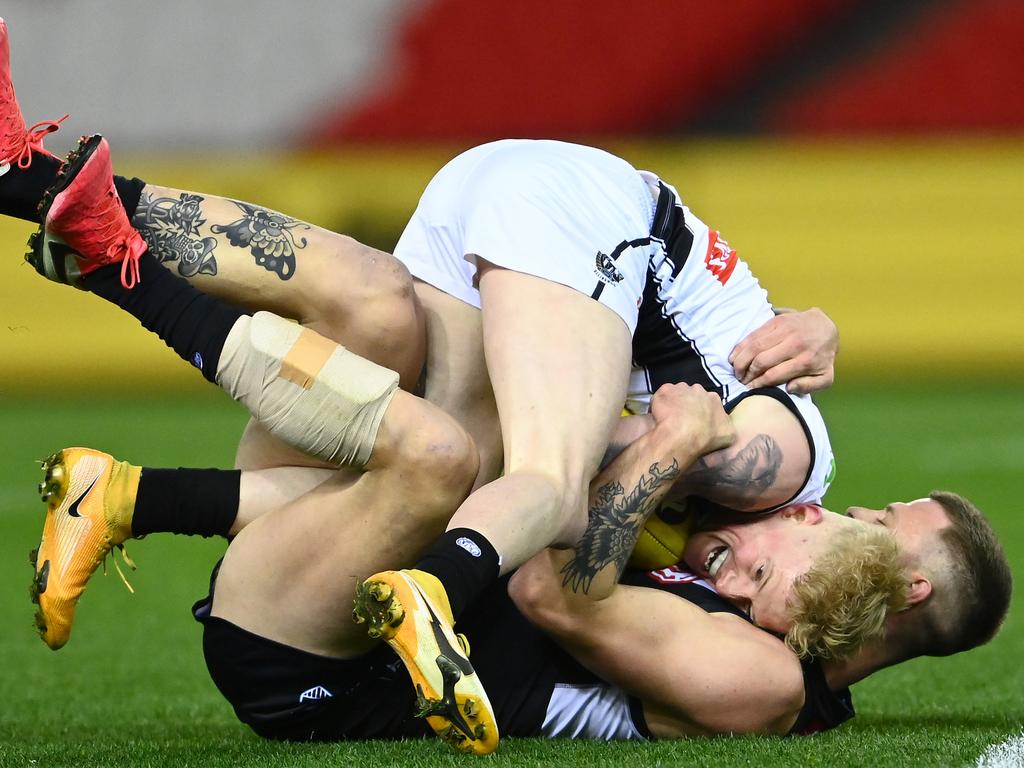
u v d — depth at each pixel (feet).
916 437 113.70
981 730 33.01
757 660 31.63
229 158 151.12
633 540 31.81
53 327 143.74
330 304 33.42
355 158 150.00
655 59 179.11
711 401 33.55
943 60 171.94
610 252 34.14
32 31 185.16
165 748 31.81
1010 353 146.10
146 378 146.20
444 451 29.81
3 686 43.19
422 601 26.02
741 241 149.79
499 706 32.91
